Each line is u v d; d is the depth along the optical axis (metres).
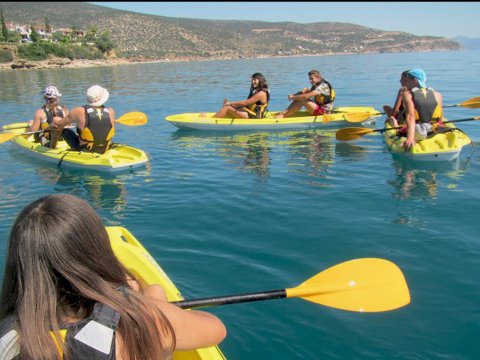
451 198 4.51
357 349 2.38
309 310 2.72
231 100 13.21
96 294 1.24
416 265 3.21
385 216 4.10
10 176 5.75
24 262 1.20
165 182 5.36
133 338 1.25
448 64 25.64
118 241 3.04
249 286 3.02
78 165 6.04
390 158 6.11
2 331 1.21
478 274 3.07
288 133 8.12
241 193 4.85
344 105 11.16
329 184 5.07
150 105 12.52
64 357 1.18
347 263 2.25
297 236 3.74
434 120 6.19
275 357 2.36
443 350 2.35
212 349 2.08
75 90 18.17
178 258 3.42
